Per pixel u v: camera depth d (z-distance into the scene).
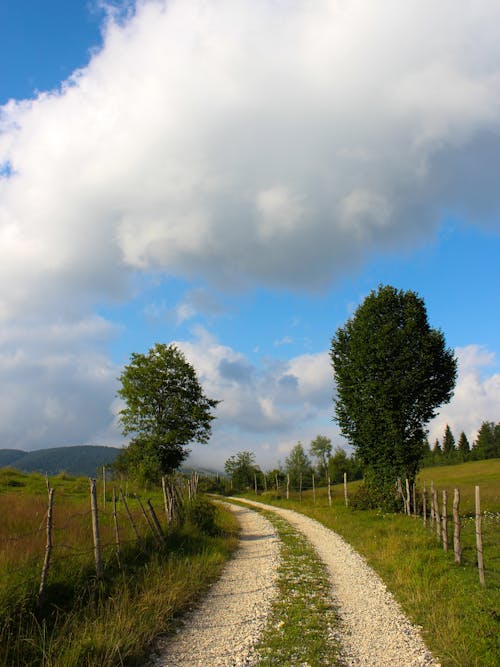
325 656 7.27
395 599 10.64
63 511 17.08
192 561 13.34
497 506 27.89
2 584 8.09
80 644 6.85
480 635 7.75
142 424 27.77
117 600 8.89
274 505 46.16
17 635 6.85
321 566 14.53
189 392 28.52
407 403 28.92
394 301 30.50
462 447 144.00
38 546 10.70
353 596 10.95
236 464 82.56
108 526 14.59
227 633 8.30
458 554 12.98
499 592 10.11
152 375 27.72
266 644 7.75
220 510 33.00
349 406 31.73
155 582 10.51
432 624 8.64
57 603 8.42
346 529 23.23
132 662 6.92
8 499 20.23
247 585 11.94
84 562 10.07
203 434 29.08
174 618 9.06
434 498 17.64
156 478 28.31
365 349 29.77
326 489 68.31
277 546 18.58
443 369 29.39
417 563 12.99
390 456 29.14
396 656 7.33
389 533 19.59
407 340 29.20
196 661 7.09
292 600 10.45
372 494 30.20
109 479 38.31
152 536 14.36
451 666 6.97
